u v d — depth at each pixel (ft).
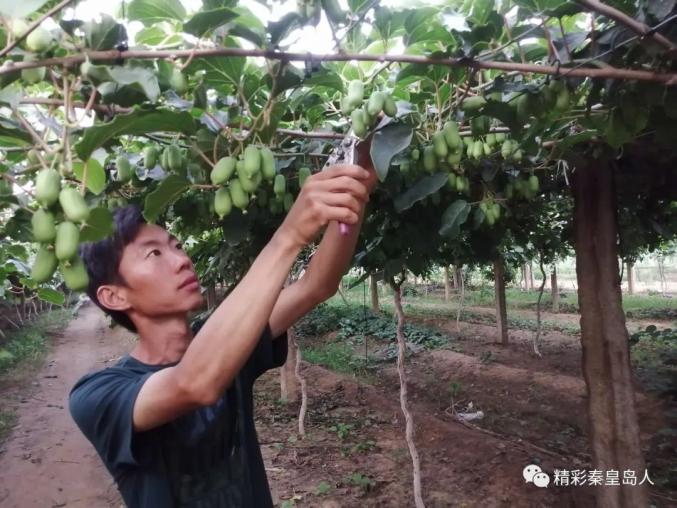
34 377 32.45
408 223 10.03
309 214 3.64
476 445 18.15
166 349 5.29
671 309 53.01
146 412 3.94
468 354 33.81
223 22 4.03
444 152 5.88
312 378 28.84
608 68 4.91
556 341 37.65
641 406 21.45
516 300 64.44
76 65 3.70
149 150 5.98
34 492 16.98
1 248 10.37
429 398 25.58
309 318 47.16
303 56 4.31
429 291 77.51
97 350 41.86
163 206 4.77
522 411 22.54
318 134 6.34
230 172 4.77
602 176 10.14
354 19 4.50
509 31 5.20
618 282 10.23
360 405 24.04
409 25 5.18
